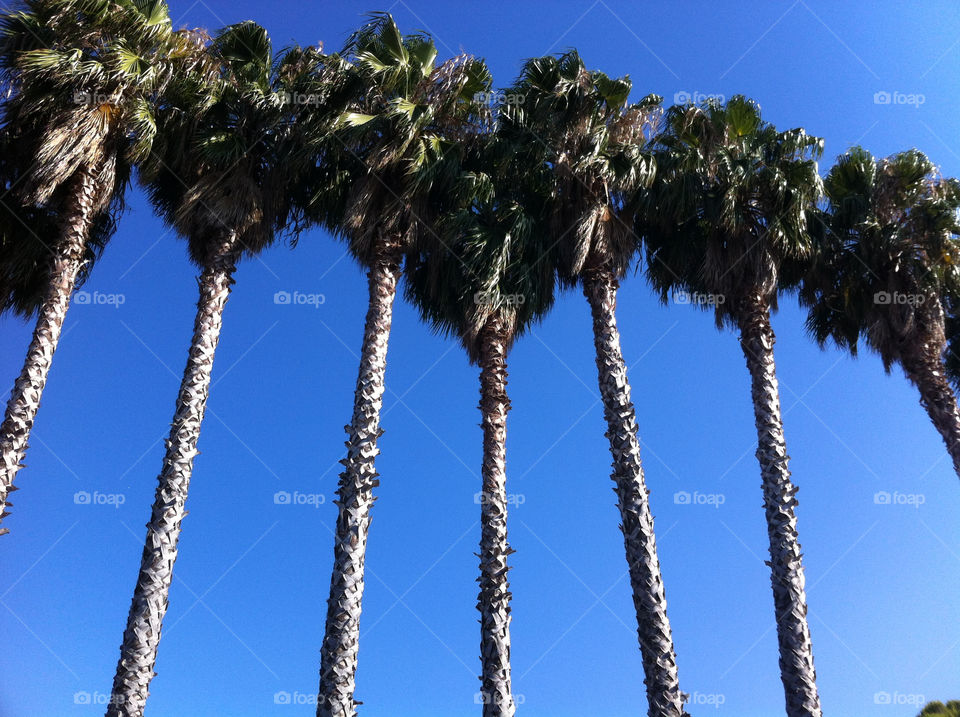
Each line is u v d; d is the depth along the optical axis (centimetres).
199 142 1336
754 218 1489
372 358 1257
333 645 1048
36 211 1354
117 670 1005
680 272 1536
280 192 1395
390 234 1355
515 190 1495
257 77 1404
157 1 1384
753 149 1509
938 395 1523
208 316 1252
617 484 1249
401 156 1360
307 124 1386
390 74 1393
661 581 1173
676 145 1565
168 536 1085
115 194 1363
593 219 1406
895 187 1630
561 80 1417
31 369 1124
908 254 1605
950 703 1495
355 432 1194
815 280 1623
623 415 1292
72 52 1235
